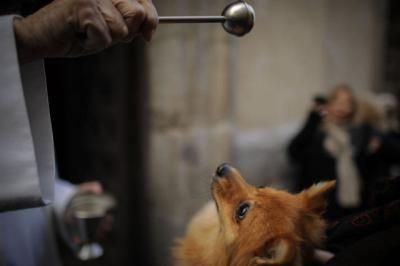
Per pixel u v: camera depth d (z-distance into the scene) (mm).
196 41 2467
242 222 677
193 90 2518
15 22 600
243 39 2770
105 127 3031
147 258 2867
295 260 617
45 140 683
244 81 2805
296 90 3102
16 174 607
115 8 582
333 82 3371
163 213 2682
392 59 3961
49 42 594
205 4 2289
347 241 661
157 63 2564
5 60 590
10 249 1521
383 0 3746
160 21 638
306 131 1892
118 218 2973
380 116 2264
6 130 603
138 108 2826
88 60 3066
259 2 2818
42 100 678
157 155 2668
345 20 3410
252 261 630
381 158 1946
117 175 2971
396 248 573
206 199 2258
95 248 1740
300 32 3076
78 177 3254
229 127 2576
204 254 713
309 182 1719
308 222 671
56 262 1673
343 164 1678
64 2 579
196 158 2547
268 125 2941
